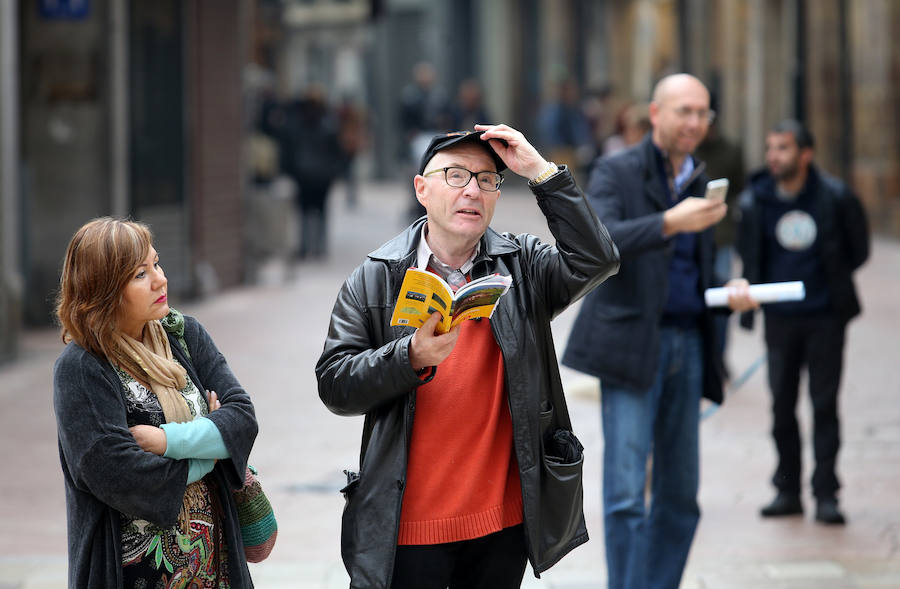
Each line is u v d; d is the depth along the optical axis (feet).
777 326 36.52
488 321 19.70
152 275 18.52
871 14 103.19
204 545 18.76
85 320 18.13
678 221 26.22
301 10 240.73
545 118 150.10
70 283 18.24
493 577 20.03
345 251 115.03
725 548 33.94
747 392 53.52
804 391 53.11
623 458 27.50
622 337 27.45
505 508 19.65
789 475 36.86
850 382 54.80
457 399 19.40
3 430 47.44
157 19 77.61
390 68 236.63
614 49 192.03
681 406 28.78
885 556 33.04
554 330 69.15
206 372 19.62
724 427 47.55
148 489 17.88
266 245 97.09
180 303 81.10
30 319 71.77
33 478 41.16
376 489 19.10
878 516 36.70
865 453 43.62
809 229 35.88
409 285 17.74
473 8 220.84
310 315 77.00
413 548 19.31
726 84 137.18
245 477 19.39
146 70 76.69
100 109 72.38
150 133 77.51
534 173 19.40
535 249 20.47
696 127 28.09
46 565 32.42
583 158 117.50
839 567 32.01
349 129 158.92
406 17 234.99
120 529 18.20
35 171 71.97
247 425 18.98
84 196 72.49
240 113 91.61
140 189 76.59
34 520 36.73
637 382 27.32
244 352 64.18
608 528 27.55
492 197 19.67
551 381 20.21
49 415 49.98
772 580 31.22
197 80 82.53
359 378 18.63
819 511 36.22
